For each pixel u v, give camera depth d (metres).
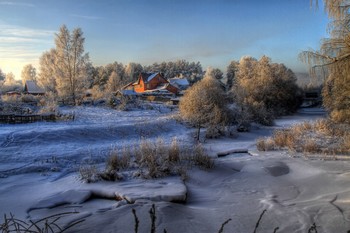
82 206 8.02
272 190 9.70
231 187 10.15
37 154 14.65
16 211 7.66
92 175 10.52
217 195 9.21
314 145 15.90
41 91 66.75
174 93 70.75
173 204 7.60
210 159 12.91
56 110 28.27
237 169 12.58
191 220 6.65
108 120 26.50
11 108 27.81
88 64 44.31
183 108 28.81
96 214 6.89
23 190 9.70
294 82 55.34
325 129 20.22
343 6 13.52
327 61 14.18
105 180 10.28
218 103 28.08
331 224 6.55
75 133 19.11
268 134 26.03
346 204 7.83
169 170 11.28
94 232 5.93
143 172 11.00
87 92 56.25
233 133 24.69
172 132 24.23
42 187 10.07
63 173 12.14
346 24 13.77
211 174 11.69
